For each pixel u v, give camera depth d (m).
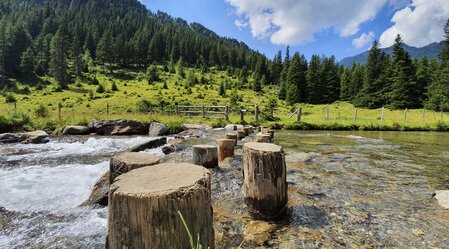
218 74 115.38
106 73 88.50
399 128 20.45
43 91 58.97
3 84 61.22
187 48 127.88
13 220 3.97
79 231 3.60
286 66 80.56
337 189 4.93
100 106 42.47
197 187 1.69
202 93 66.50
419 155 8.71
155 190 1.58
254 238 3.13
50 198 4.99
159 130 15.89
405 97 42.78
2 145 11.39
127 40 121.38
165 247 1.53
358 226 3.45
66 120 17.06
